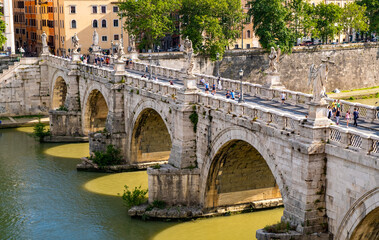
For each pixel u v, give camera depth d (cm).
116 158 6506
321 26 11444
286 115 3688
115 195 5638
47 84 9775
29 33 13950
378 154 3023
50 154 7319
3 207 5381
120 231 4769
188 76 4888
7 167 6675
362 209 3166
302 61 10900
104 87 6875
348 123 3897
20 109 9706
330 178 3422
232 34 10375
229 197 4975
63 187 5912
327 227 3494
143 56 9212
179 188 4966
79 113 8094
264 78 10525
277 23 10012
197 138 4934
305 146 3409
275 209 5062
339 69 11306
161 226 4812
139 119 6166
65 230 4847
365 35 13000
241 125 4159
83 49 11475
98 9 11450
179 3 9781
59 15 11750
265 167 4947
